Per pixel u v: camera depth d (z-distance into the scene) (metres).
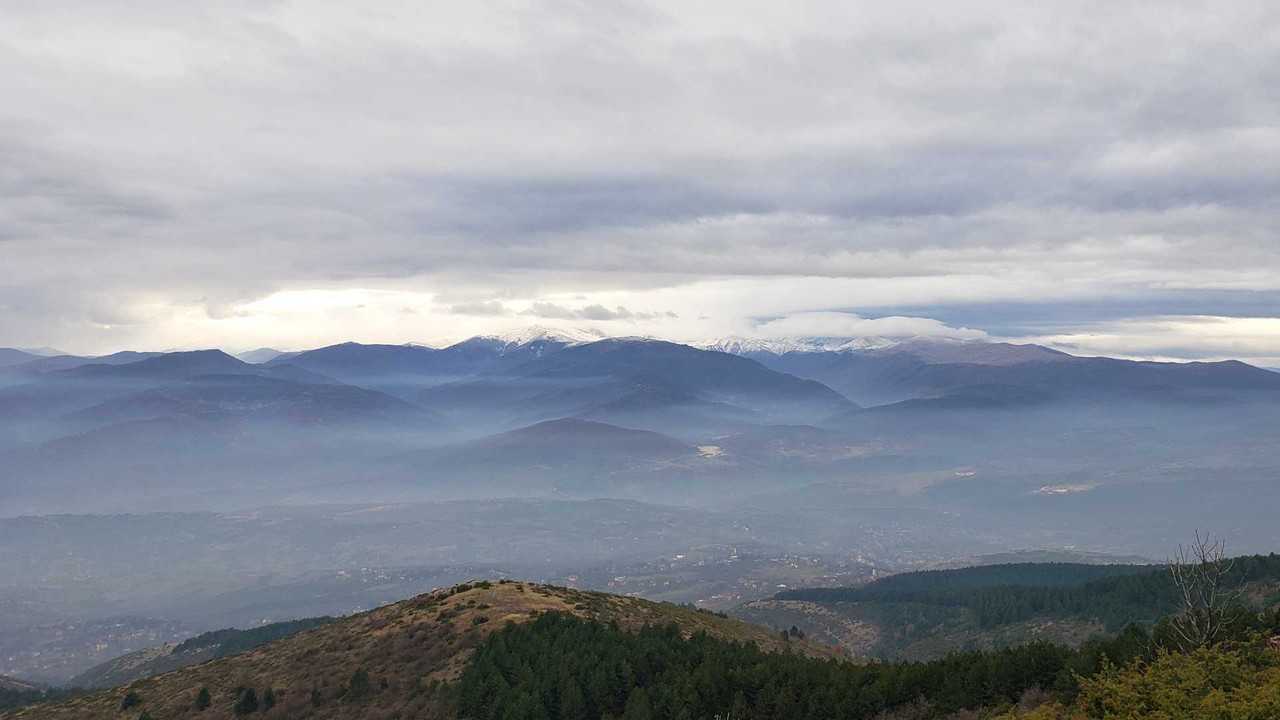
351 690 84.25
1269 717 43.19
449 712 77.12
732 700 75.94
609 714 76.75
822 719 71.69
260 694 87.56
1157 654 59.53
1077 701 55.91
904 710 69.38
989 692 66.44
